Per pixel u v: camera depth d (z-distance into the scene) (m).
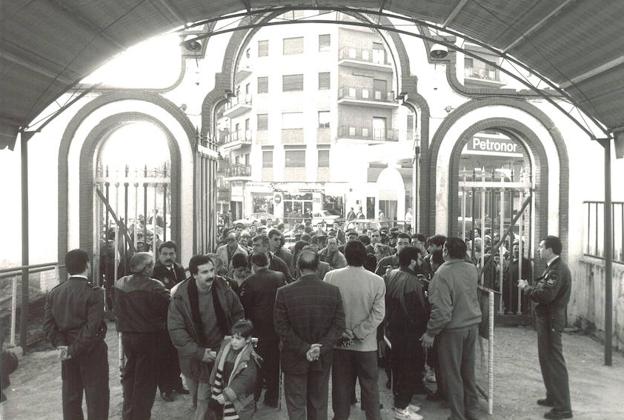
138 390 5.23
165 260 6.44
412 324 5.68
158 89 10.49
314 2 7.80
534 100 10.59
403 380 5.66
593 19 5.92
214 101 10.66
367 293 5.15
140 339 5.21
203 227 10.51
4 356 4.57
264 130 44.34
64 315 4.83
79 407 5.00
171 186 10.41
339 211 31.12
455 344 5.43
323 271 7.71
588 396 6.48
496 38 7.64
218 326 5.02
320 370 4.90
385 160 27.12
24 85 6.65
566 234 10.45
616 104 7.22
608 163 7.94
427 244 7.87
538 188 10.55
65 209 10.16
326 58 42.81
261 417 5.76
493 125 10.62
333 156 42.75
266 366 5.96
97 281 10.20
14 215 10.15
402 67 10.73
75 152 10.23
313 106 43.16
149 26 7.03
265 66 44.16
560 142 10.48
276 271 6.42
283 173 43.88
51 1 5.46
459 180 10.89
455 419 5.41
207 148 10.58
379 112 44.53
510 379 7.09
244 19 10.55
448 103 10.73
